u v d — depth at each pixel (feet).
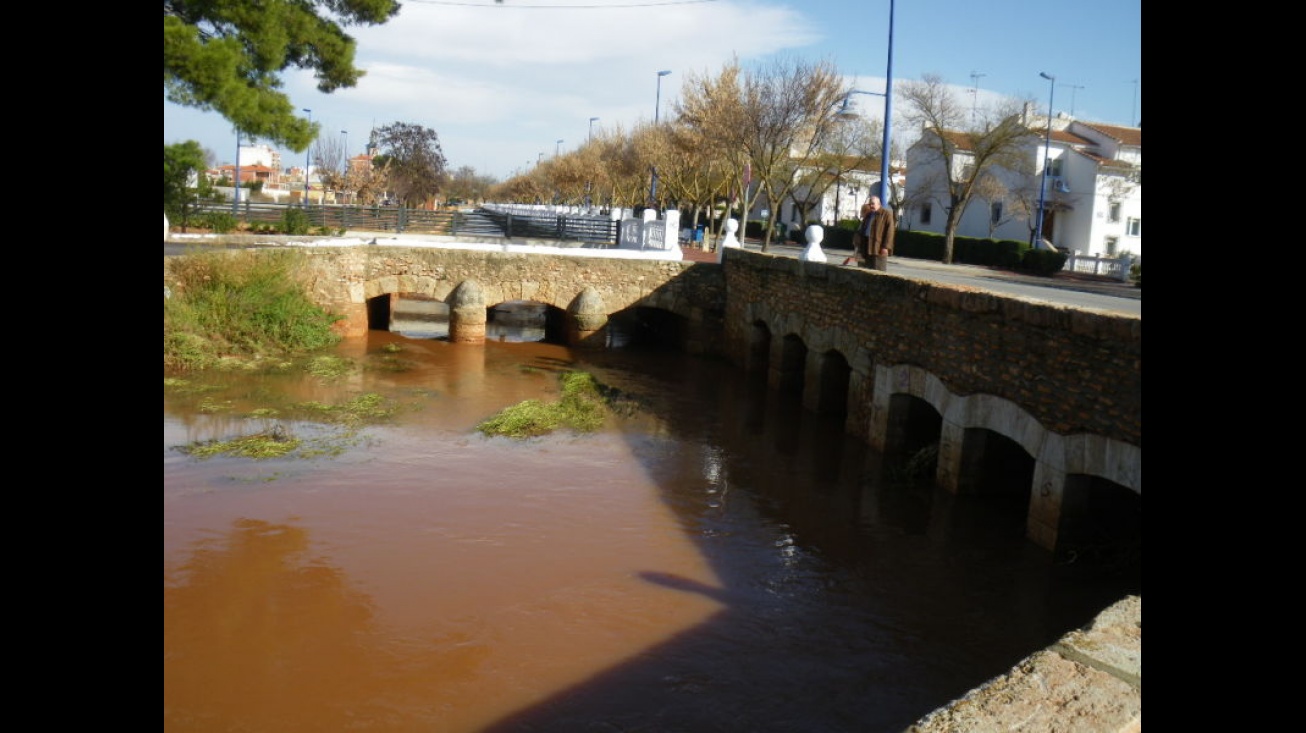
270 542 31.24
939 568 30.48
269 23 65.46
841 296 48.44
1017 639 25.59
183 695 21.89
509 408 51.60
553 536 33.04
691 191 131.23
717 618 26.78
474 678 23.07
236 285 64.23
